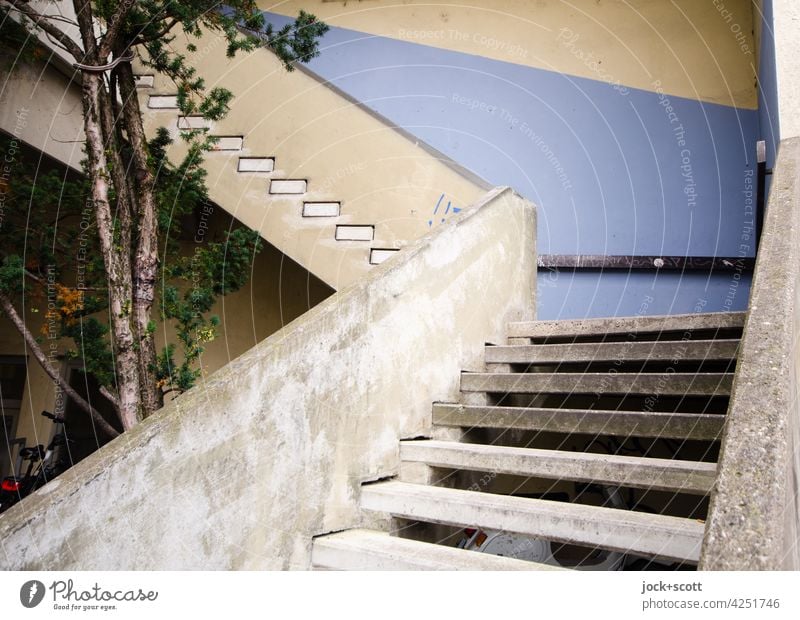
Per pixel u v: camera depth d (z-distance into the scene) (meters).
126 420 3.00
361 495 2.46
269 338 2.23
